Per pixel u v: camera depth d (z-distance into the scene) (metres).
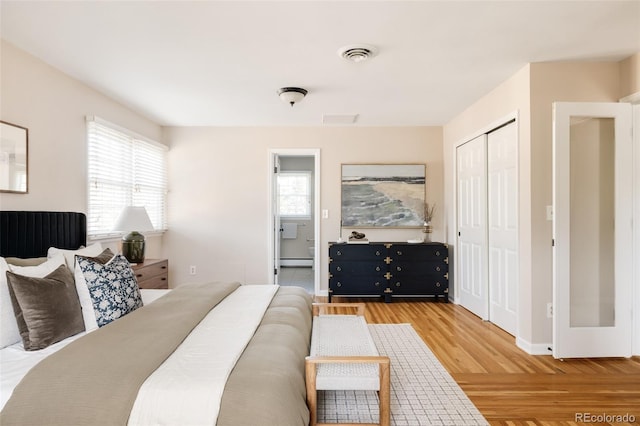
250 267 5.10
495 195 3.70
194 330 1.92
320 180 5.16
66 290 1.99
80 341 1.65
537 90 2.97
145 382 1.38
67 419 1.32
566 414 2.07
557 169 2.81
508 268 3.46
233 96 3.78
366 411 2.10
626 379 2.50
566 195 2.82
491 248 3.80
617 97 2.96
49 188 2.95
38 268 2.07
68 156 3.17
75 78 3.24
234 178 5.11
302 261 8.30
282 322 2.12
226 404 1.32
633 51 2.78
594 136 2.91
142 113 4.42
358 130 5.15
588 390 2.35
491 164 3.78
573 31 2.44
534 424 1.97
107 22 2.30
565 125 2.82
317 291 5.17
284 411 1.35
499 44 2.63
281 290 3.00
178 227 5.09
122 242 3.72
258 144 5.12
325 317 2.76
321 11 2.18
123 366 1.44
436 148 5.16
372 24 2.34
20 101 2.67
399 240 5.17
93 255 2.59
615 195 2.87
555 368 2.68
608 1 2.09
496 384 2.43
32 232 2.61
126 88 3.52
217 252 5.10
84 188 3.38
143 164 4.46
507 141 3.44
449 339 3.32
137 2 2.08
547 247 2.98
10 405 1.34
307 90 3.60
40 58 2.83
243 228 5.11
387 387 1.75
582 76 2.96
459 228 4.62
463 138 4.41
